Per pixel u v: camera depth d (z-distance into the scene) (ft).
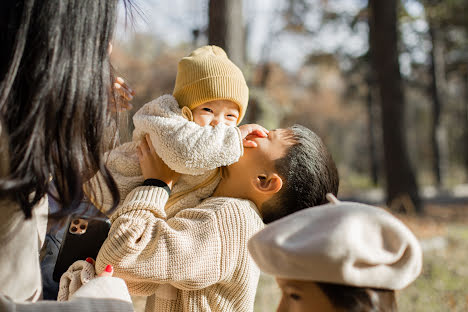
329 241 3.39
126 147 6.21
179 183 6.17
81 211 5.52
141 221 5.05
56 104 3.75
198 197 6.17
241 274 5.40
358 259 3.38
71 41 3.81
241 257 5.37
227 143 5.59
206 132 5.59
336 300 3.57
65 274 5.16
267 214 6.00
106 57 4.17
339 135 157.07
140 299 14.28
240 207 5.57
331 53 75.31
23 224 3.87
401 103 38.50
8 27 3.75
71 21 3.80
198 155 5.44
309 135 6.26
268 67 64.23
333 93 116.78
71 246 5.40
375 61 39.32
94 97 4.02
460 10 60.23
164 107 5.96
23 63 3.71
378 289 3.59
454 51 80.33
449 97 113.80
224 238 5.30
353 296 3.53
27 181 3.68
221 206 5.55
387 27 38.22
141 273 4.91
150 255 5.00
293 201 5.91
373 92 89.35
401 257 3.58
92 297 4.00
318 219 3.67
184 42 53.06
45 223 4.47
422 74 84.94
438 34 71.36
